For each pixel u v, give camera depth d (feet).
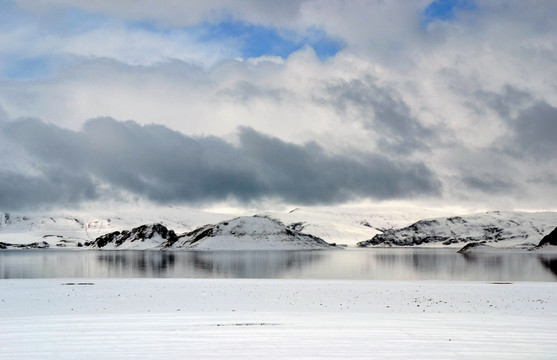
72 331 85.15
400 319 100.94
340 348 71.31
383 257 650.02
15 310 125.80
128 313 117.50
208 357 66.13
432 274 307.17
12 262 508.12
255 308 128.06
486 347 72.49
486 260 531.09
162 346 72.69
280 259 565.53
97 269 370.12
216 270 351.87
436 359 65.51
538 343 75.41
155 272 326.65
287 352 68.85
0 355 68.08
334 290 170.09
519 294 158.51
